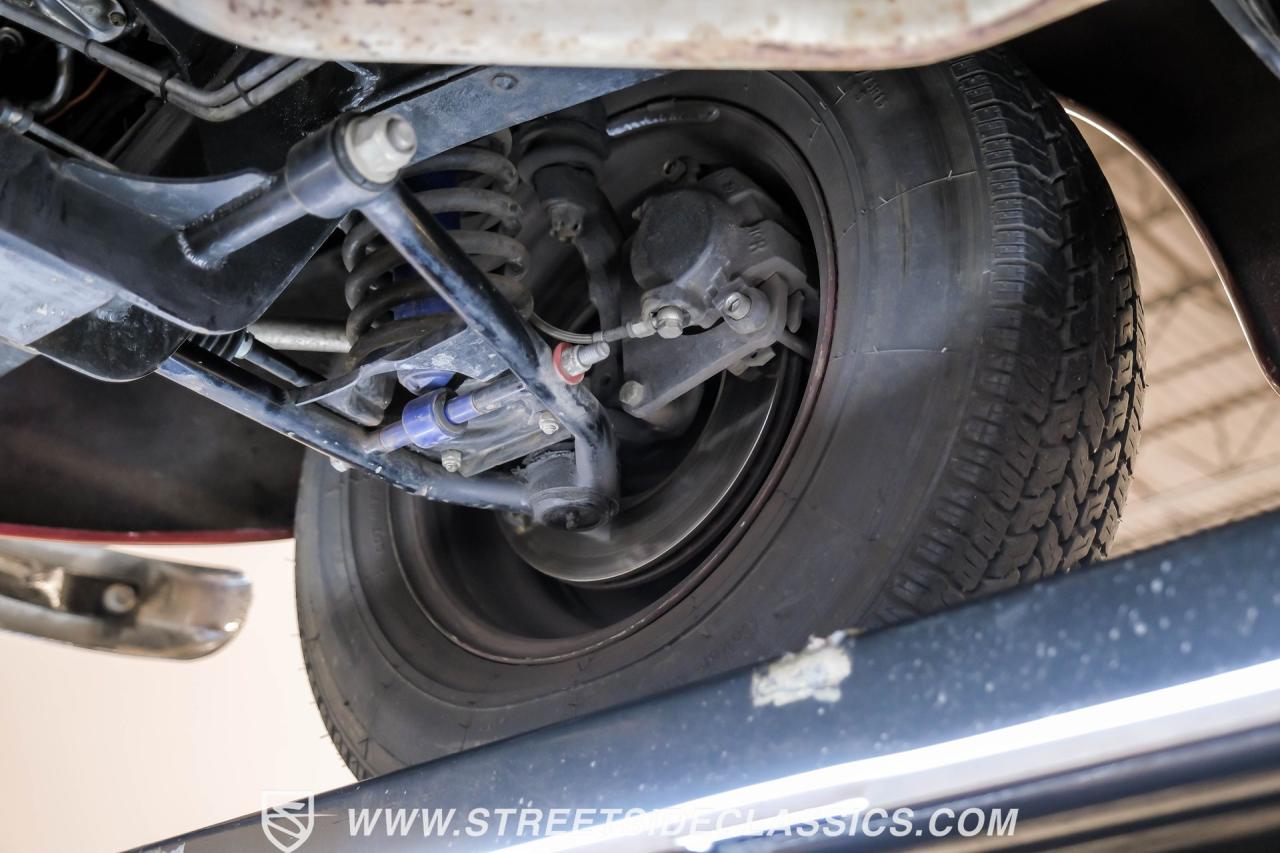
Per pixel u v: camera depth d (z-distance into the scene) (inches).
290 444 82.5
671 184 60.4
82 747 232.8
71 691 236.7
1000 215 46.8
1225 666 26.9
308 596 67.3
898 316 47.1
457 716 55.2
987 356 44.6
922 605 42.3
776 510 47.8
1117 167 195.0
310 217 42.4
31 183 36.5
